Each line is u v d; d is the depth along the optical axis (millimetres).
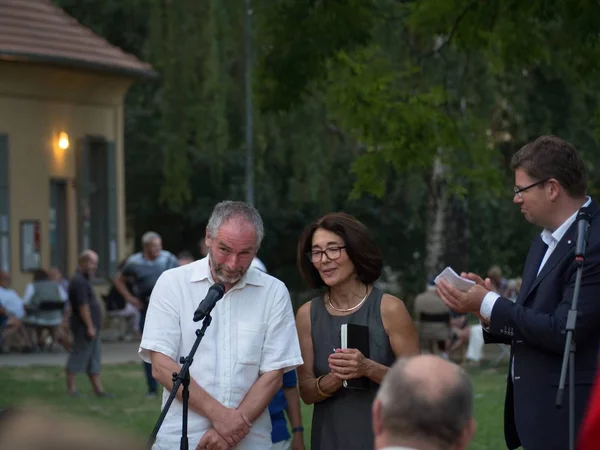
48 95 33438
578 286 6730
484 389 21562
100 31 45062
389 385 3914
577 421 6879
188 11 35844
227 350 7602
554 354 7012
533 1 17594
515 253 42094
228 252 7477
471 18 19438
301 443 8578
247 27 35938
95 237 35844
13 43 32031
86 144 34969
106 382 22453
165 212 47969
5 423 2760
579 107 33375
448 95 22094
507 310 7047
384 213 48250
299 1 20562
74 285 20047
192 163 46406
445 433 3830
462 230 34125
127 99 46406
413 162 21625
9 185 32219
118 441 2729
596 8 17078
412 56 29828
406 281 49500
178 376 7270
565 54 19562
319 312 8047
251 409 7496
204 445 7418
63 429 2729
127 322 33969
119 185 36406
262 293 7738
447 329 25719
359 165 22344
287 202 47656
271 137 39500
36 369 24938
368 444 7734
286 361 7680
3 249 32031
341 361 7660
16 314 29219
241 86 39094
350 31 20578
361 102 21828
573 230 7047
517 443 7477
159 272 20562
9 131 32250
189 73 36156
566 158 7094
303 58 20656
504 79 32125
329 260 7875
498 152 26281
